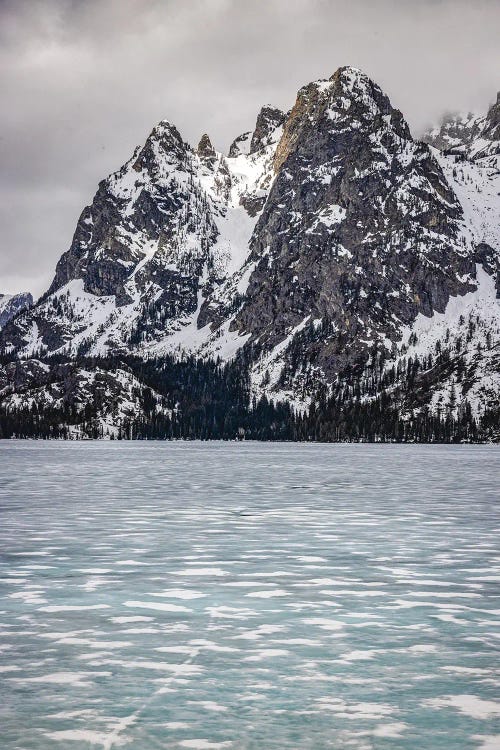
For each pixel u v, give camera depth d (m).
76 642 30.47
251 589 40.53
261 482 133.88
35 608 36.09
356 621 33.81
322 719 23.00
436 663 27.98
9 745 21.20
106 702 24.25
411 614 35.06
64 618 34.22
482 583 42.16
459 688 25.48
